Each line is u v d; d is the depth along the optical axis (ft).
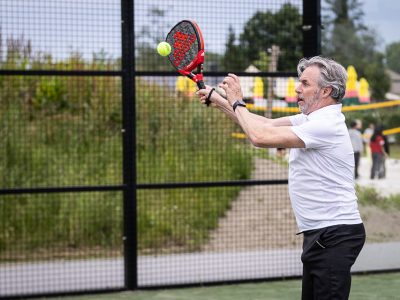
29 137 32.53
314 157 13.33
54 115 34.30
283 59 26.20
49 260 27.66
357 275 25.07
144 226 30.01
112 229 30.04
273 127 13.32
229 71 23.70
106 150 33.04
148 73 22.76
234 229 30.45
